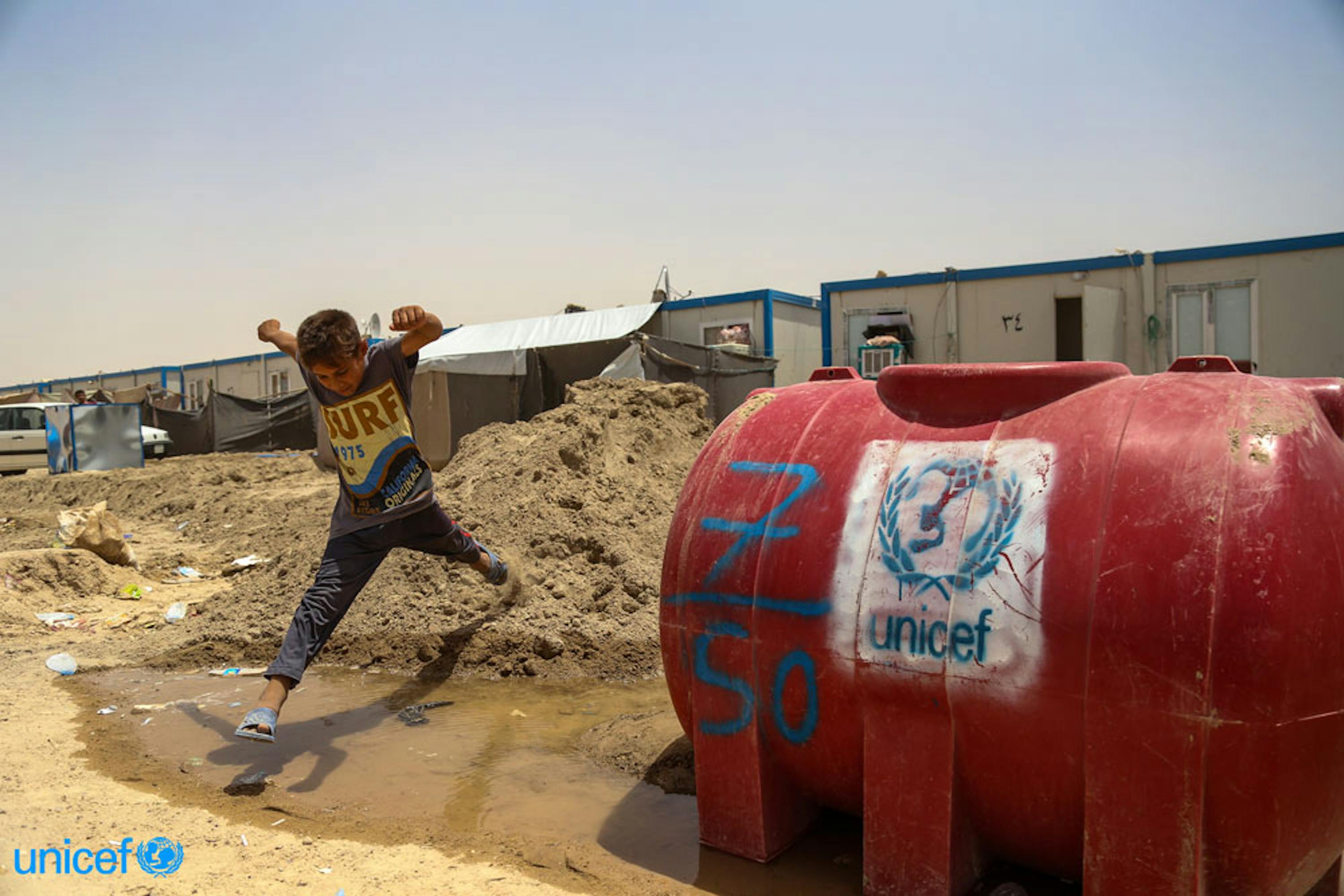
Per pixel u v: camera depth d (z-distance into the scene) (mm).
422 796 3465
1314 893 2479
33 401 28984
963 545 2346
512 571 5371
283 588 6031
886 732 2443
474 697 4668
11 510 13570
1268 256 16125
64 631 6141
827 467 2676
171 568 8320
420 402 13719
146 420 24062
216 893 2672
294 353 4242
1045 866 2459
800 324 22781
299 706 4570
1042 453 2354
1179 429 2223
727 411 17547
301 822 3223
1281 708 1978
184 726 4270
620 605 5445
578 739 4055
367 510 4164
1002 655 2234
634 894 2682
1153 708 2057
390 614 5496
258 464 16328
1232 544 2031
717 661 2773
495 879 2783
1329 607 2029
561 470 6547
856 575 2484
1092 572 2152
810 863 2844
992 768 2316
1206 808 2037
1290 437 2125
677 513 2971
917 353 18828
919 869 2416
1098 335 17219
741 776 2793
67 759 3814
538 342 23828
